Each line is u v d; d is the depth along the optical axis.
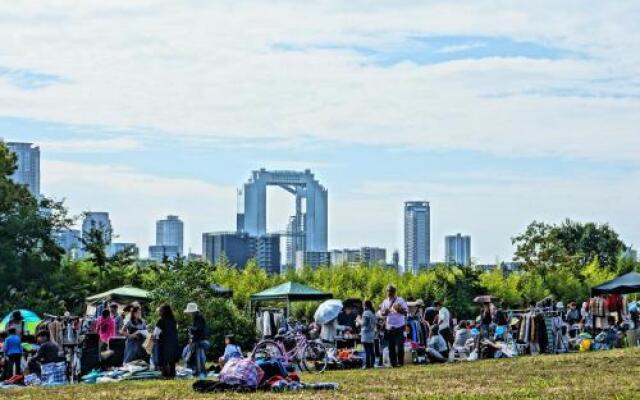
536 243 109.25
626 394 23.58
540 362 36.22
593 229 128.50
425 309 49.75
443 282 75.25
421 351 40.53
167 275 50.69
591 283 88.81
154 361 33.94
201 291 49.06
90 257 68.88
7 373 34.75
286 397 23.58
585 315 56.25
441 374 31.42
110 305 40.88
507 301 82.38
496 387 26.25
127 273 68.12
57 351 34.16
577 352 44.62
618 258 100.88
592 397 23.08
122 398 24.53
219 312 48.72
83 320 44.75
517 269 108.44
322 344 35.69
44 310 63.00
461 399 22.98
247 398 23.50
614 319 52.91
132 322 36.81
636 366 32.94
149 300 51.12
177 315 47.16
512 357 41.72
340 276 84.75
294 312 76.00
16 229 66.31
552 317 46.69
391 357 37.09
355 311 47.31
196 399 23.58
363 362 37.94
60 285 65.81
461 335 43.97
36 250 67.56
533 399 22.78
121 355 36.25
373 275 84.69
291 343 35.56
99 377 33.50
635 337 49.22
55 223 68.62
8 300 63.66
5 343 34.97
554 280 87.56
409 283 79.38
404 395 24.05
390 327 37.09
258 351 28.38
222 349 48.03
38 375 34.50
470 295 73.88
